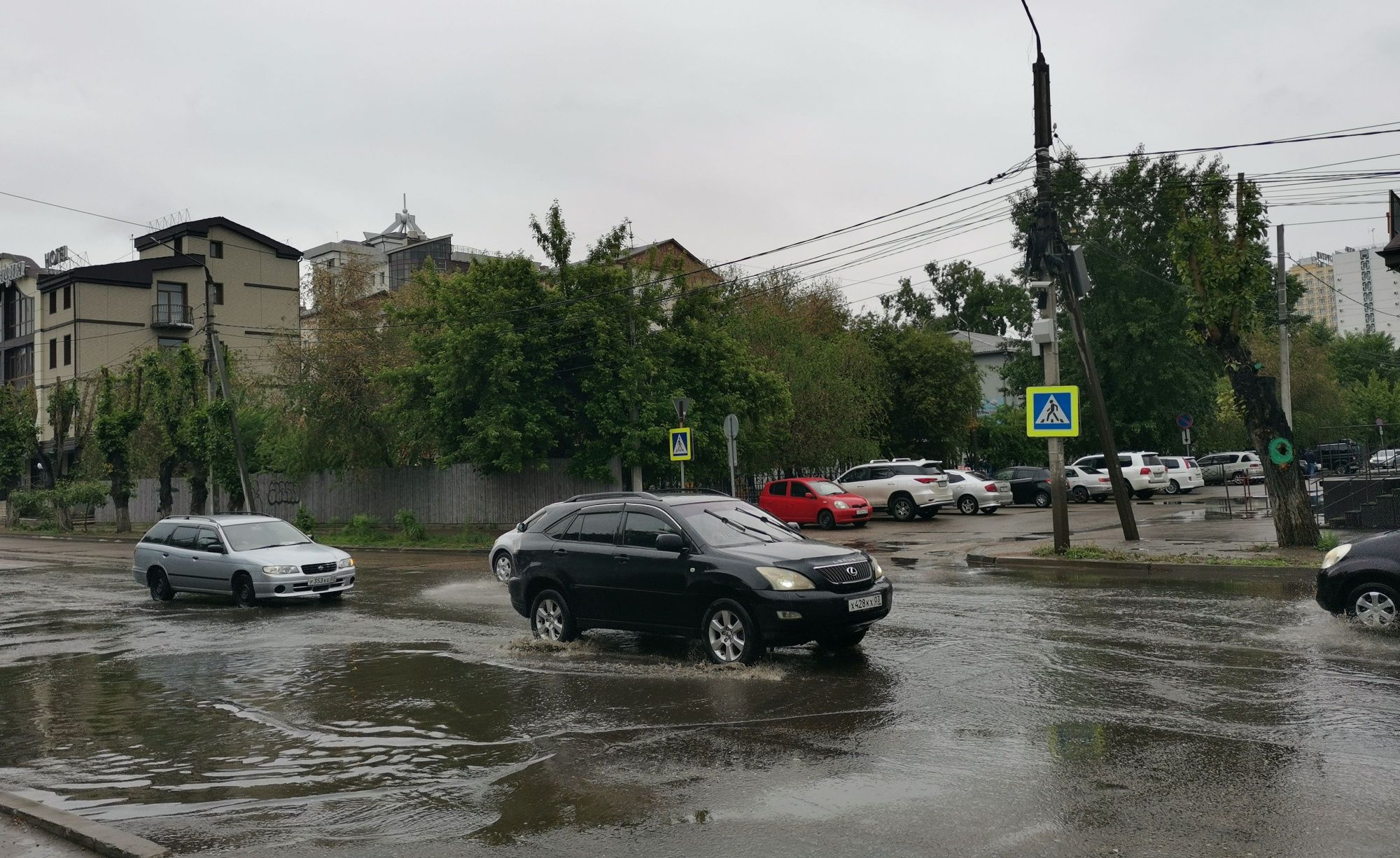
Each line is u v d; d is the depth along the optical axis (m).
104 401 43.59
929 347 45.22
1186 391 44.25
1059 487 18.56
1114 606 12.61
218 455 36.41
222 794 6.32
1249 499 26.88
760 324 38.66
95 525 48.84
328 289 37.94
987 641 10.36
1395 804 5.22
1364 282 123.25
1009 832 5.02
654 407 27.89
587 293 28.06
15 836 5.68
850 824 5.23
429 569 22.48
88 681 10.54
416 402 30.12
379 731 7.75
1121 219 43.75
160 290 57.34
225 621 14.70
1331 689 7.78
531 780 6.26
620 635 11.69
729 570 9.45
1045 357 18.83
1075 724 7.03
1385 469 25.83
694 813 5.52
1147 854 4.68
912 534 26.38
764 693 8.34
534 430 27.20
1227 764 5.98
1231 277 18.08
